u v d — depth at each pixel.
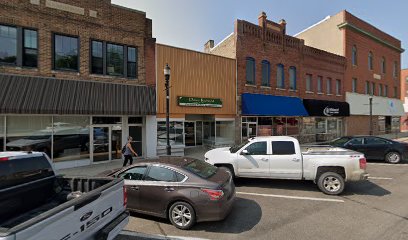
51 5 11.27
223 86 17.03
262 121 19.55
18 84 10.14
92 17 12.34
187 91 15.34
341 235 4.93
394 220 5.62
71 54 11.90
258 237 4.89
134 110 12.94
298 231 5.14
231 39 18.38
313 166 7.96
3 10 10.19
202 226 5.47
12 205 4.09
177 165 5.84
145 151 13.98
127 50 13.48
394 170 11.23
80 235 3.29
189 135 18.53
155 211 5.68
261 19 19.38
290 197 7.44
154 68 14.15
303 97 21.89
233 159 8.73
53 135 11.65
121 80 13.13
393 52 33.25
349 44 26.08
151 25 14.20
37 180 4.55
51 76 11.21
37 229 2.59
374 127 30.08
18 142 10.79
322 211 6.26
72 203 3.17
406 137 29.06
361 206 6.59
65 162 11.91
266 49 19.50
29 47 10.85
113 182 4.24
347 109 25.08
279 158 8.29
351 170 7.66
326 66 23.94
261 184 8.98
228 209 5.45
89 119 12.68
